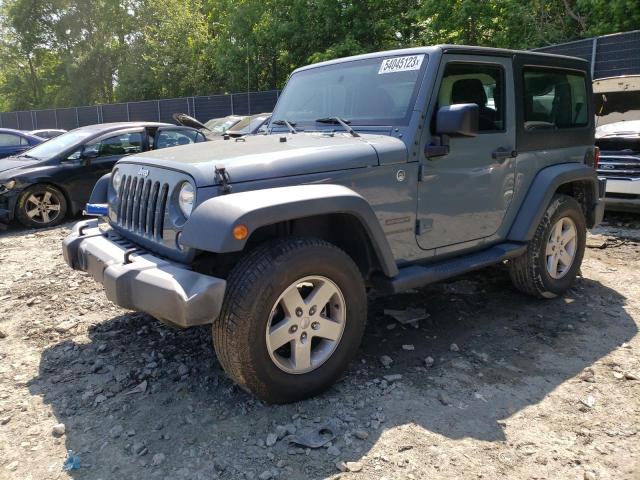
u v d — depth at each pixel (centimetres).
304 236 299
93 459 259
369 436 273
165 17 3098
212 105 2159
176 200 296
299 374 296
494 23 1521
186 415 293
